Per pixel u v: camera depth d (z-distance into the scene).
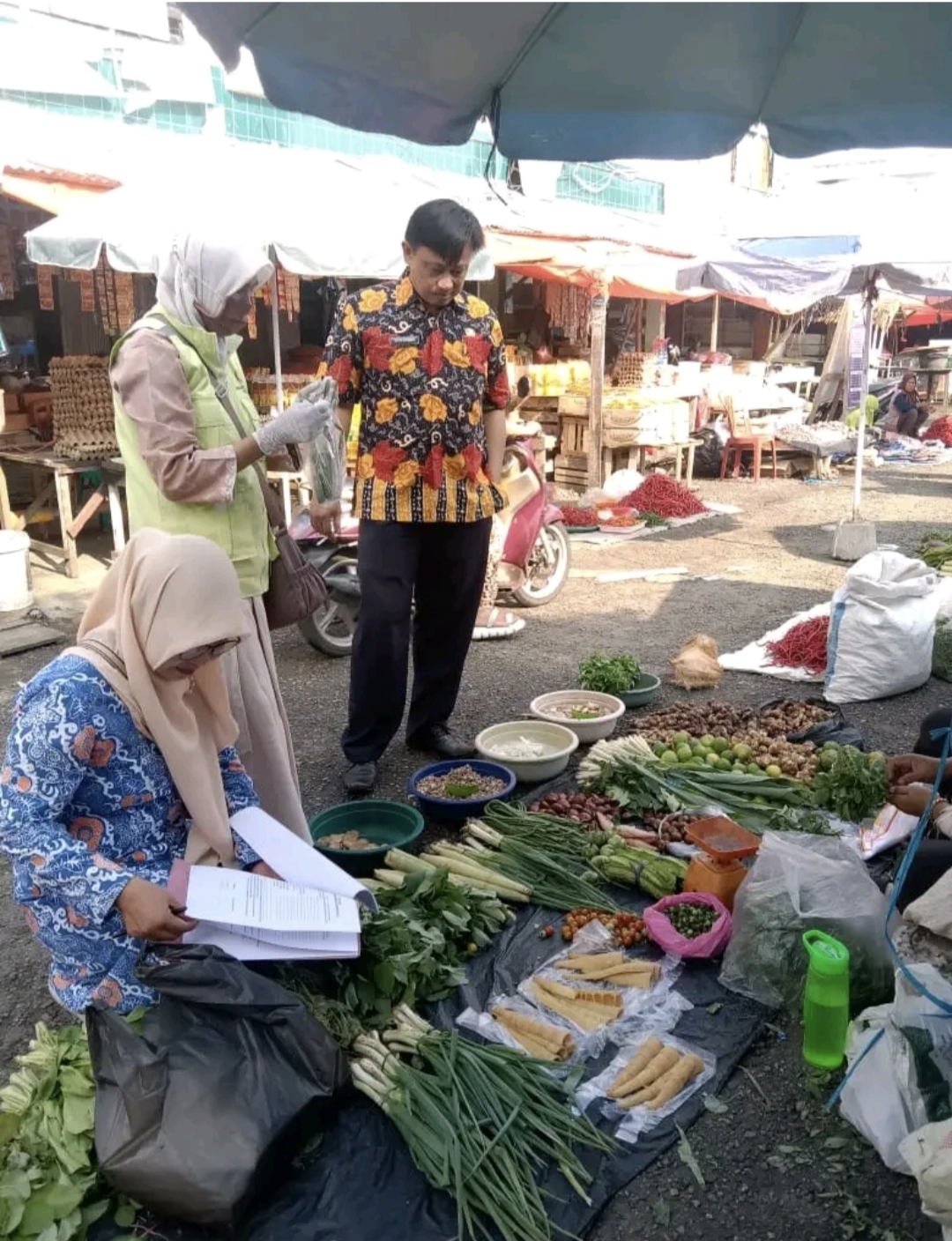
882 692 5.20
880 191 7.60
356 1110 2.39
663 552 9.18
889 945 2.34
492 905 3.13
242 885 2.37
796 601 7.40
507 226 9.55
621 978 2.86
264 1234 2.09
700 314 18.00
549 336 13.36
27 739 2.12
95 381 7.50
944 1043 2.21
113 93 8.25
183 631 2.15
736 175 16.78
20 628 6.46
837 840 3.04
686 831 3.41
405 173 9.42
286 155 8.60
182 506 2.85
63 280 9.18
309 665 5.89
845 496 12.33
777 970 2.79
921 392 21.59
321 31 2.59
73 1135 2.16
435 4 2.59
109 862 2.17
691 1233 2.14
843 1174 2.28
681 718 4.62
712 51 3.00
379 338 3.72
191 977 2.11
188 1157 2.00
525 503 6.52
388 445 3.80
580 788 4.07
